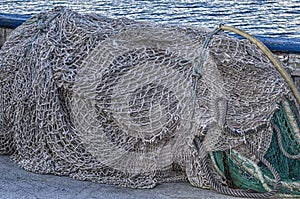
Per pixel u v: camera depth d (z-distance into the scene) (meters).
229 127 3.60
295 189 3.61
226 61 3.83
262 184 3.59
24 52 4.19
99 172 3.90
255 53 3.97
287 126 3.81
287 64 4.82
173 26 4.13
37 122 4.00
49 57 4.00
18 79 4.16
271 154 3.77
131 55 3.89
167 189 3.78
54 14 4.32
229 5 13.52
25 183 3.83
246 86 3.84
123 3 14.22
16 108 4.13
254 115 3.68
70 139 3.89
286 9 12.69
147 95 3.74
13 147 4.36
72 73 3.90
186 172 3.80
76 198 3.62
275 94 3.79
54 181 3.87
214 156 3.69
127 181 3.81
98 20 4.33
